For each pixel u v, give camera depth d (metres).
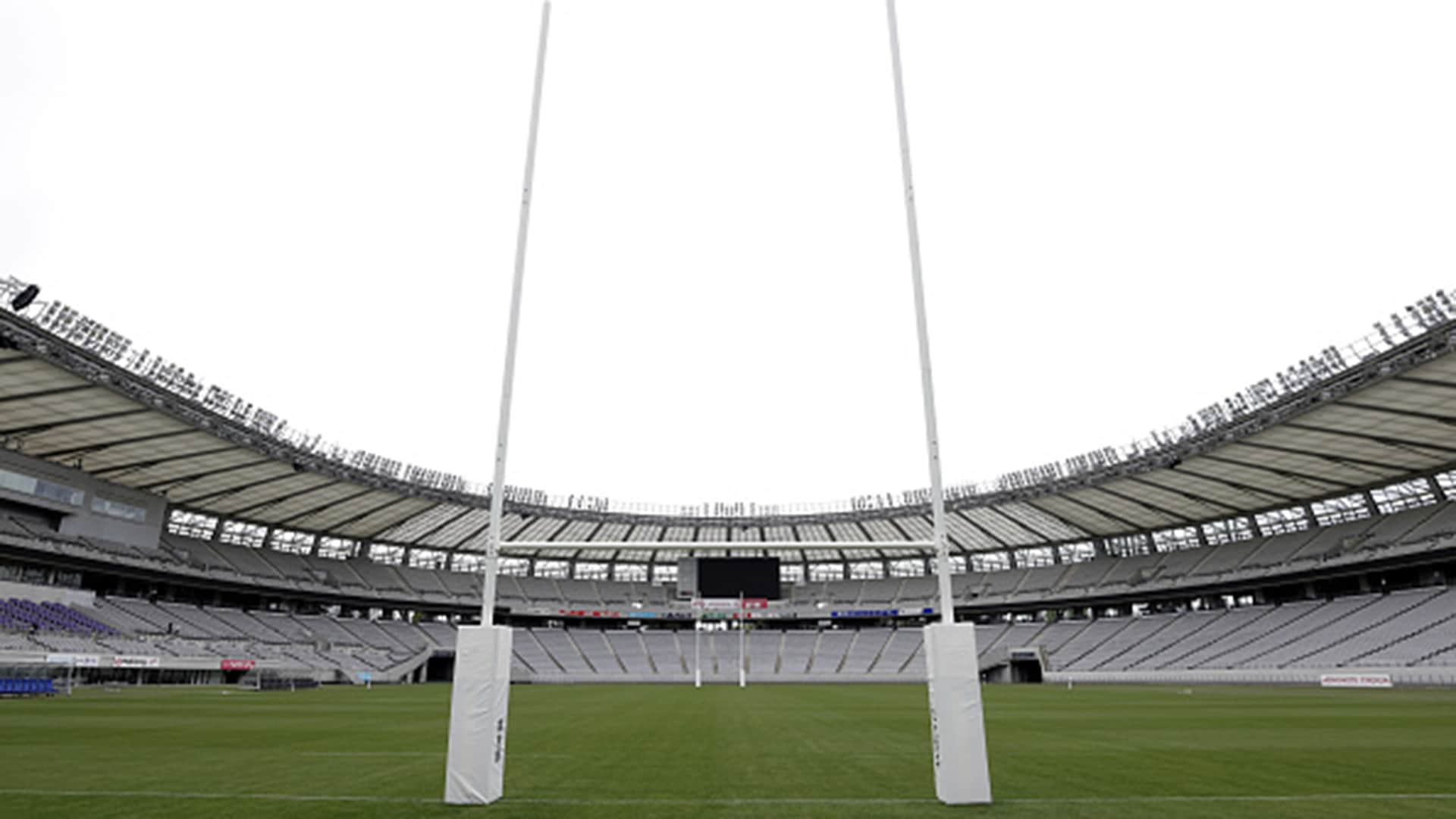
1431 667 32.88
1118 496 46.88
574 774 9.66
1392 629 37.94
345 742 13.30
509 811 7.20
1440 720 17.75
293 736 14.51
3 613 33.25
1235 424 34.78
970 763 7.43
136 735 14.30
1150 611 54.66
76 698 25.86
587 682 54.31
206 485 42.53
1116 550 56.75
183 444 35.78
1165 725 17.25
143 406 31.02
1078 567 57.69
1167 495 46.16
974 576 62.06
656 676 55.84
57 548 37.03
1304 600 46.31
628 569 66.31
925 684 52.50
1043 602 56.31
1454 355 25.59
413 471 46.78
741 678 45.09
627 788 8.53
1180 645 47.88
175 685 37.19
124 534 41.09
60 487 38.00
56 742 12.94
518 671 54.12
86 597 38.91
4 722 16.75
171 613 43.66
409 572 58.62
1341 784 8.85
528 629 61.59
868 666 57.78
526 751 12.22
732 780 9.15
